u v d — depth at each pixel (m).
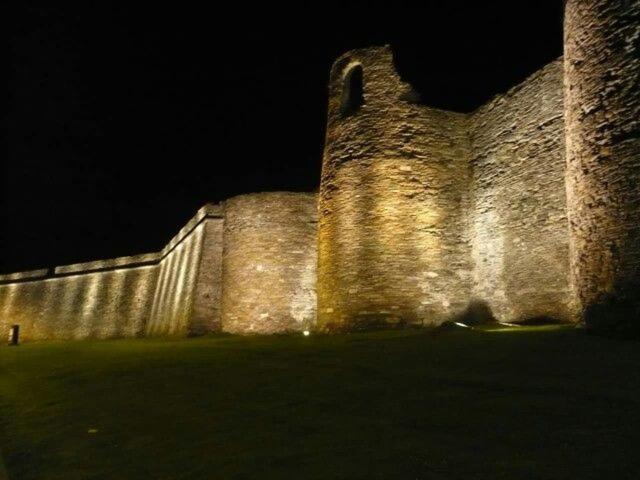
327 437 4.98
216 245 22.09
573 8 9.95
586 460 3.89
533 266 13.15
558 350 7.91
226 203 22.31
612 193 8.61
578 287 9.42
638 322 7.97
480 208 14.99
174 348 14.39
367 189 15.21
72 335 32.88
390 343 10.81
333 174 16.14
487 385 6.38
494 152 14.75
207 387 8.02
